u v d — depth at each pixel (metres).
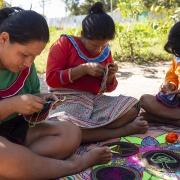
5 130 2.00
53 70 2.54
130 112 2.54
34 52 1.76
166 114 2.83
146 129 2.62
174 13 6.96
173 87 2.95
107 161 2.06
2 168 1.65
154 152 2.24
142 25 9.16
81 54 2.63
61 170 1.86
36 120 1.91
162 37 9.45
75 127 2.06
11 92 1.96
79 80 2.59
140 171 1.97
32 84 2.16
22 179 1.72
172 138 2.44
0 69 1.88
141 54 8.11
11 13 1.86
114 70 2.57
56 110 2.47
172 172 1.96
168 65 7.20
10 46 1.74
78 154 2.25
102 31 2.39
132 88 4.88
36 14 1.77
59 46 2.61
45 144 1.94
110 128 2.52
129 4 7.71
